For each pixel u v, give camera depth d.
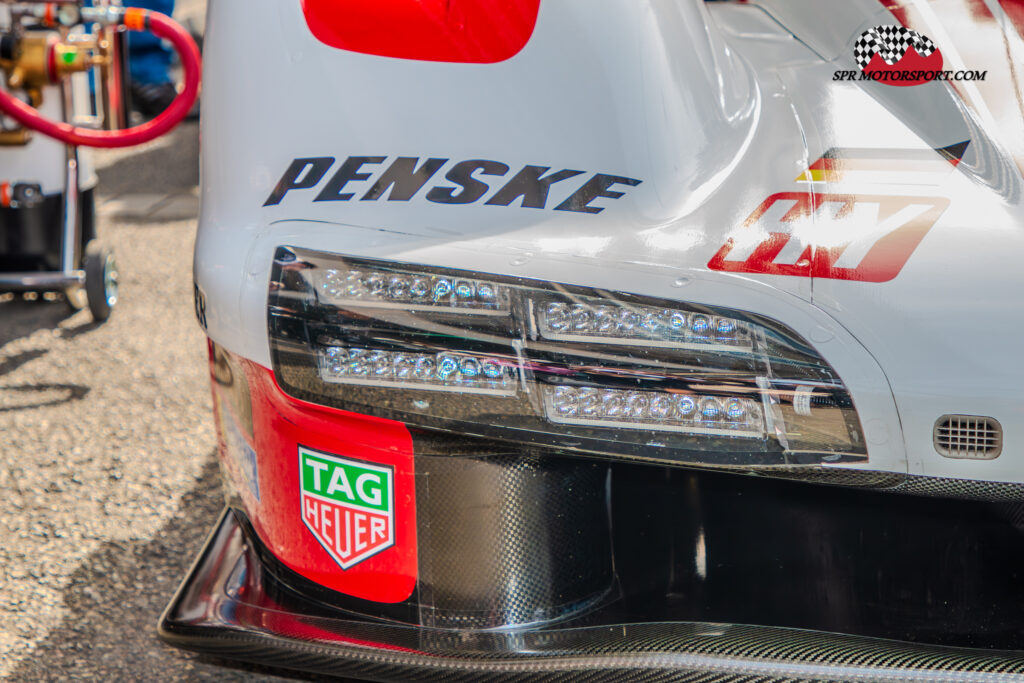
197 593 1.35
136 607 1.74
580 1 1.17
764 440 1.09
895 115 1.25
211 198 1.25
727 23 1.53
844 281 1.07
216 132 1.25
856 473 1.09
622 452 1.11
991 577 1.23
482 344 1.11
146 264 3.55
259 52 1.22
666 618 1.22
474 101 1.17
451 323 1.12
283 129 1.20
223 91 1.24
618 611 1.24
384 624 1.23
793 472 1.10
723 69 1.28
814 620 1.21
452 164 1.16
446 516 1.18
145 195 4.36
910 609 1.22
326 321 1.14
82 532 1.96
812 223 1.12
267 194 1.19
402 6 1.18
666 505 1.28
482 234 1.12
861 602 1.23
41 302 3.22
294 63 1.21
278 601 1.30
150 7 5.27
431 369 1.13
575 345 1.10
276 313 1.16
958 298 1.06
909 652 1.12
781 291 1.08
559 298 1.09
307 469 1.22
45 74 2.73
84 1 2.82
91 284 2.97
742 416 1.09
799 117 1.26
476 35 1.17
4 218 2.96
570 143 1.16
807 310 1.07
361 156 1.18
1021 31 1.33
